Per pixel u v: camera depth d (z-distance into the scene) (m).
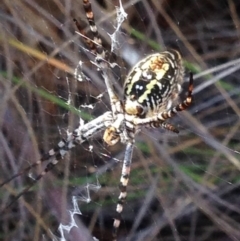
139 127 0.09
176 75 0.09
